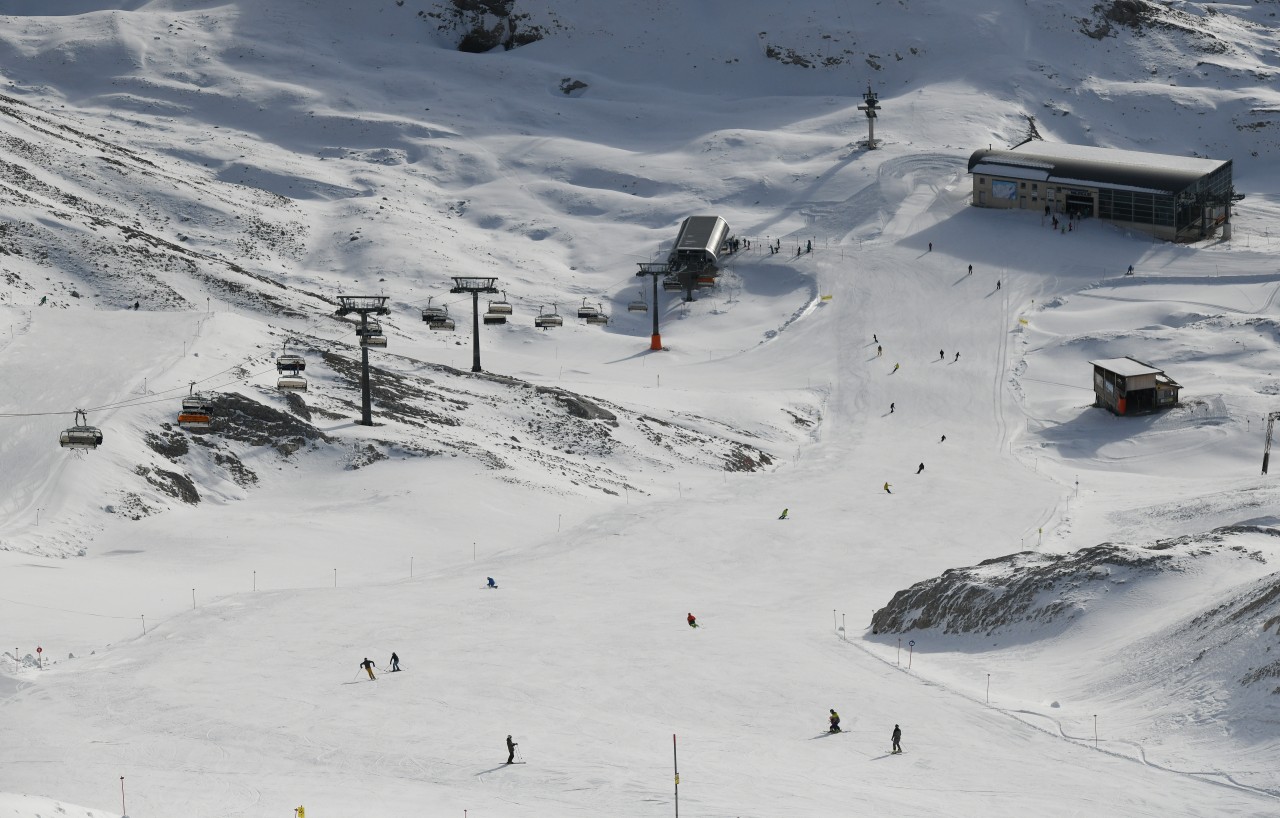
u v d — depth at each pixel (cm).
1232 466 12669
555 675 7100
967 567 8525
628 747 6056
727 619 8294
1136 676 6419
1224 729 5662
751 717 6475
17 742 6112
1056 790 5381
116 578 8725
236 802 5400
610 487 11862
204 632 7775
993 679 6862
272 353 13038
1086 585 7562
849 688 6862
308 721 6391
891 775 5644
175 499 10325
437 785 5606
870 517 11081
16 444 10375
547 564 9650
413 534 10125
